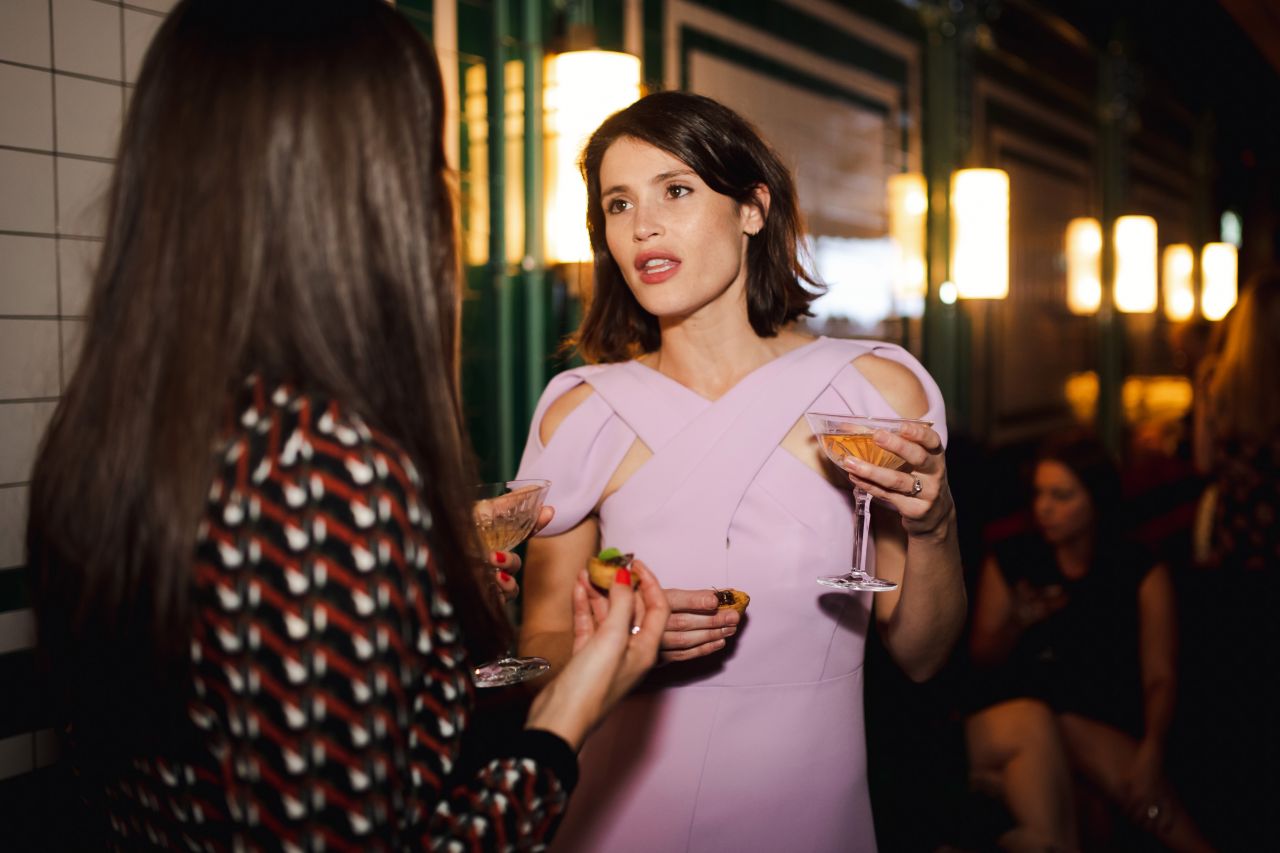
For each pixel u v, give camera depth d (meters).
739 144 1.41
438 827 0.74
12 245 1.75
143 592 0.70
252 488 0.68
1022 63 5.95
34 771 1.79
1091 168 7.07
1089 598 2.60
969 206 4.91
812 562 1.42
